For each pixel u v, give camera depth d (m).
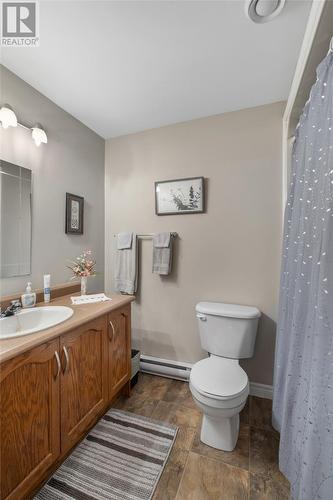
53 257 1.79
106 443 1.40
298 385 1.08
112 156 2.36
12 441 0.93
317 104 1.01
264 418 1.63
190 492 1.13
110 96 1.73
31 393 1.01
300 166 1.27
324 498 0.77
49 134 1.75
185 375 2.01
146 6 1.07
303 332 1.09
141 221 2.25
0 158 1.41
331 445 0.77
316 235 0.97
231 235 1.94
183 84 1.61
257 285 1.87
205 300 2.02
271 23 1.14
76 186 2.02
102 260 2.37
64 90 1.66
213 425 1.39
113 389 1.60
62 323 1.20
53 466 1.25
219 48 1.30
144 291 2.23
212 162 1.99
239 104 1.84
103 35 1.22
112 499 1.10
